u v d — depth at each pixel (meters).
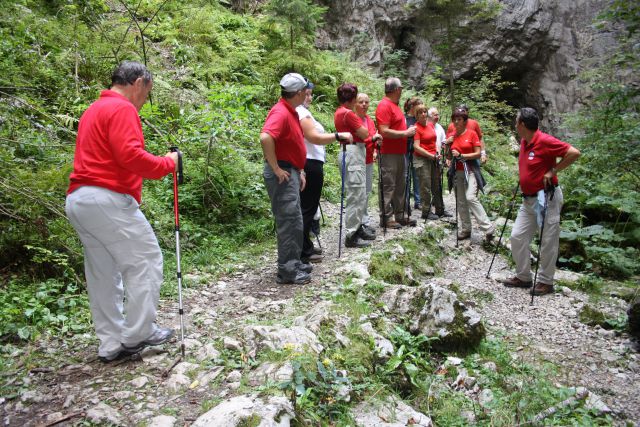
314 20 11.02
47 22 8.01
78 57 7.80
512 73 16.44
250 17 12.56
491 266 6.40
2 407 2.90
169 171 3.37
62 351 3.61
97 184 3.13
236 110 6.94
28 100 5.90
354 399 3.17
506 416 3.38
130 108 3.17
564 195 8.83
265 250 6.19
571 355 4.56
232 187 6.96
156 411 2.84
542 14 15.73
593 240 7.58
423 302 4.47
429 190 7.69
